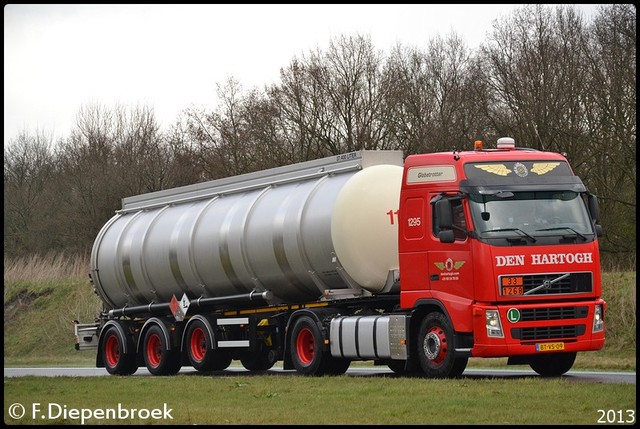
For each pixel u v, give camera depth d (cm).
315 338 2262
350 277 2233
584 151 4369
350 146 5100
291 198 2403
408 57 5391
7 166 7181
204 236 2652
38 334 4884
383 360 2233
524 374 2194
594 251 1961
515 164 1986
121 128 6419
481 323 1900
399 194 2247
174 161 5959
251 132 5341
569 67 4516
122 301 3050
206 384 2022
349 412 1460
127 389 1986
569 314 1928
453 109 5041
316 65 5250
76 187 6091
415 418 1370
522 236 1922
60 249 6188
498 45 4800
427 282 2003
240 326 2594
